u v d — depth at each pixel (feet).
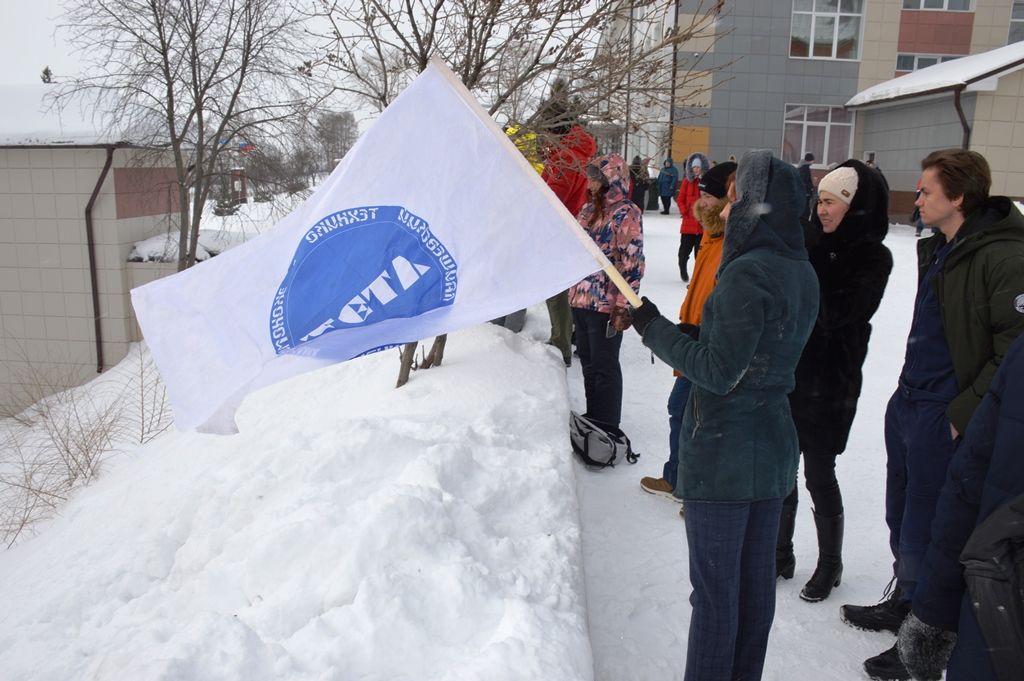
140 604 10.64
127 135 41.88
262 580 9.99
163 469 15.81
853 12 84.07
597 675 10.48
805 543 14.20
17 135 42.19
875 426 19.89
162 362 9.25
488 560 10.35
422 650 8.68
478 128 9.70
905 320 31.48
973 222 9.69
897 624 11.37
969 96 69.05
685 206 38.14
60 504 18.72
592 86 18.49
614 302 16.66
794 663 10.84
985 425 7.40
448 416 15.48
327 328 9.51
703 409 8.75
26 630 10.60
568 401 17.34
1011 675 6.52
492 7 17.74
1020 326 9.12
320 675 8.16
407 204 9.67
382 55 19.31
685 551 13.65
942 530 7.79
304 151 43.91
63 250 42.14
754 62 83.66
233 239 46.26
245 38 41.81
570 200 20.07
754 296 8.15
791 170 8.71
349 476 12.34
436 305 9.57
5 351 43.04
